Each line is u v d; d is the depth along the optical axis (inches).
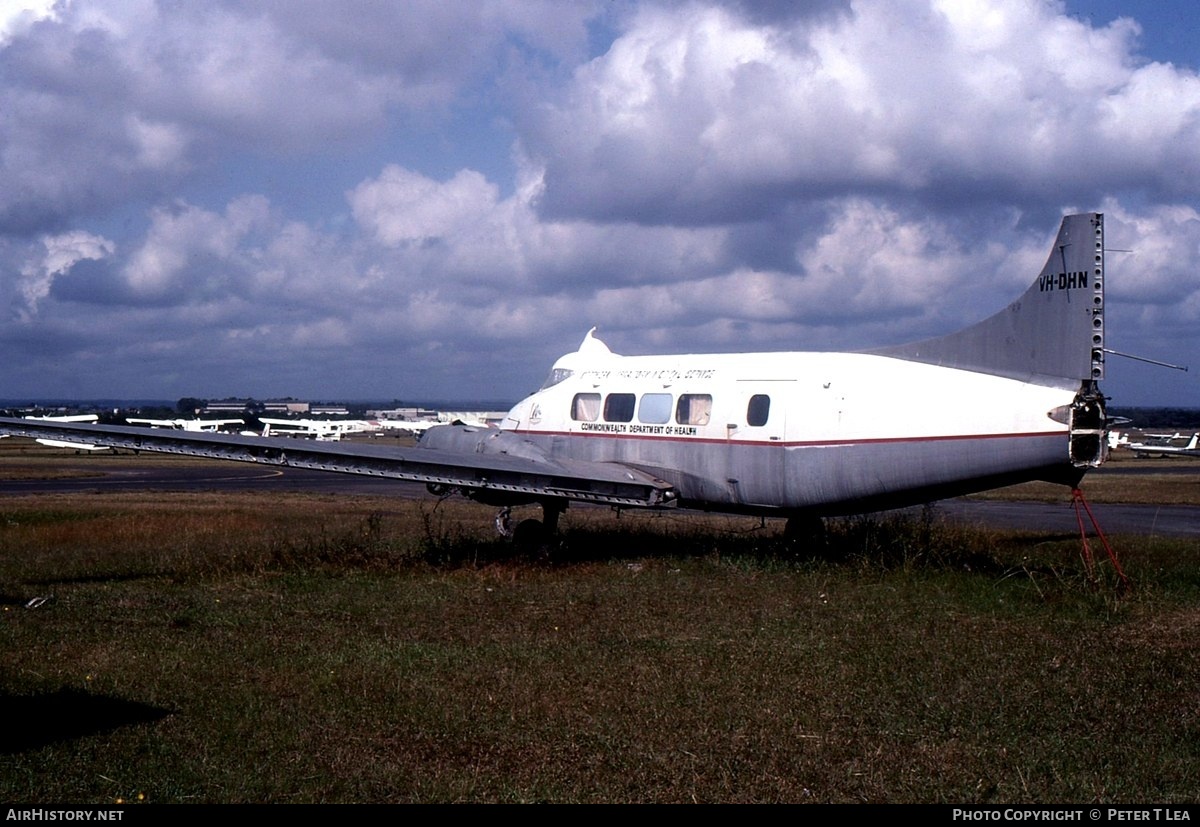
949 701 285.6
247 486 1443.2
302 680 306.0
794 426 521.7
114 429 475.5
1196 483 1454.2
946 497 499.5
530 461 580.1
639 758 241.1
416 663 327.0
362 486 1459.2
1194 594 439.8
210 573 516.7
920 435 484.4
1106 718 270.7
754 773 232.2
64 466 2108.8
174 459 2613.2
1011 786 224.1
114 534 709.9
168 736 252.5
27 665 318.7
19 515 867.4
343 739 253.3
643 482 556.7
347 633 373.1
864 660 331.6
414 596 450.9
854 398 507.2
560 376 670.5
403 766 235.0
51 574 520.4
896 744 251.6
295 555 563.2
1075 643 355.6
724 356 575.8
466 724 265.4
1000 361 482.3
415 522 821.2
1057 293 462.6
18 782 220.5
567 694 293.0
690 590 464.1
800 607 423.5
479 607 425.4
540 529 602.2
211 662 325.7
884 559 534.3
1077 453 456.1
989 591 452.8
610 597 447.8
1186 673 314.3
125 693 289.4
